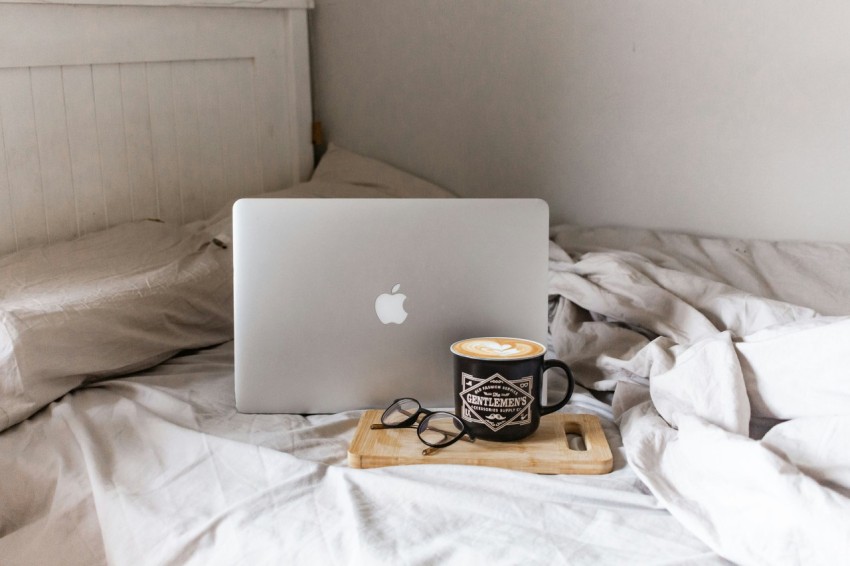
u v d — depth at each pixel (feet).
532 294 3.81
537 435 3.59
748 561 2.70
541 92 7.26
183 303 4.84
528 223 3.77
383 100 7.87
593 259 5.24
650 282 4.93
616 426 3.85
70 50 5.49
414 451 3.42
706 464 3.15
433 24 7.52
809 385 3.50
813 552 2.65
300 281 3.80
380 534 2.94
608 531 2.92
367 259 3.78
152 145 6.27
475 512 3.05
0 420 3.80
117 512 3.26
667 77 6.79
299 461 3.40
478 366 3.42
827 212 6.53
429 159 7.84
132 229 5.60
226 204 6.64
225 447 3.53
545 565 2.74
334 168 7.68
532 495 3.15
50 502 3.57
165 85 6.31
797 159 6.53
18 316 4.00
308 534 3.01
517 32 7.23
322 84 8.05
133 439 3.73
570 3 6.97
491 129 7.54
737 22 6.48
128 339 4.43
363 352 3.84
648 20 6.75
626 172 7.13
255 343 3.86
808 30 6.29
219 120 6.89
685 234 6.95
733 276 6.01
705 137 6.79
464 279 3.79
